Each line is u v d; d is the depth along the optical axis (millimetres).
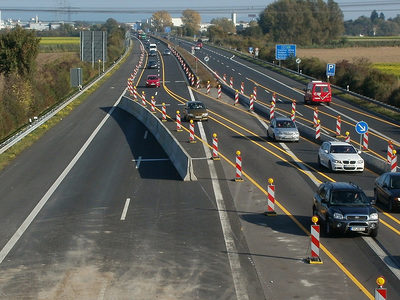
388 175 29078
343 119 60719
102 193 31406
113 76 109000
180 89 88125
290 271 20031
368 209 23797
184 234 24297
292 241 23281
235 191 31578
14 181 34625
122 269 20359
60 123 57781
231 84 90438
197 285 18859
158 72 115875
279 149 44656
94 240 23625
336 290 18281
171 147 40781
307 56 145750
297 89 88438
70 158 41000
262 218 26609
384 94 76188
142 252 22109
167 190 31875
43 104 69812
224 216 26922
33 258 21672
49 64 93812
